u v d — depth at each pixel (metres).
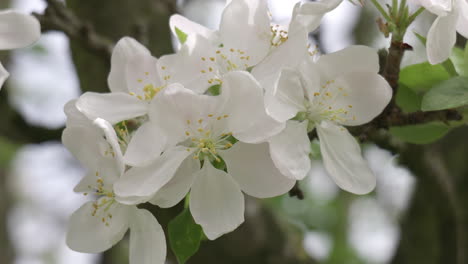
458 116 0.31
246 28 0.30
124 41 0.31
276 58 0.29
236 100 0.28
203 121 0.28
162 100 0.28
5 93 0.41
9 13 0.29
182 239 0.29
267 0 0.30
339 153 0.30
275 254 0.40
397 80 0.31
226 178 0.29
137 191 0.28
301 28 0.29
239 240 0.40
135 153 0.28
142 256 0.29
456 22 0.29
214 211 0.29
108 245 0.30
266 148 0.29
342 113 0.30
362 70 0.30
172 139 0.28
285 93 0.29
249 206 0.40
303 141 0.29
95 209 0.30
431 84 0.32
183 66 0.30
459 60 0.32
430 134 0.33
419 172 0.40
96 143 0.29
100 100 0.29
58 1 0.37
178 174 0.29
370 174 0.30
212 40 0.30
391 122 0.32
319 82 0.30
